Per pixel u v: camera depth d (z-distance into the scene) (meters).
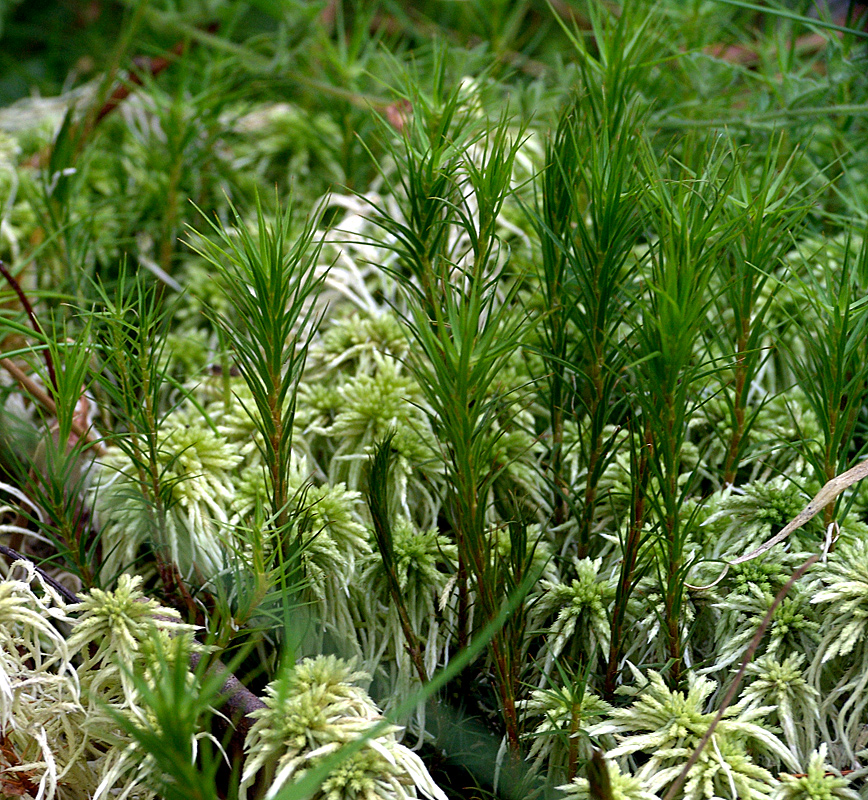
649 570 0.42
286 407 0.45
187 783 0.36
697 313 0.38
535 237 0.49
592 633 0.41
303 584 0.40
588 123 0.41
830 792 0.39
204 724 0.39
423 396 0.45
